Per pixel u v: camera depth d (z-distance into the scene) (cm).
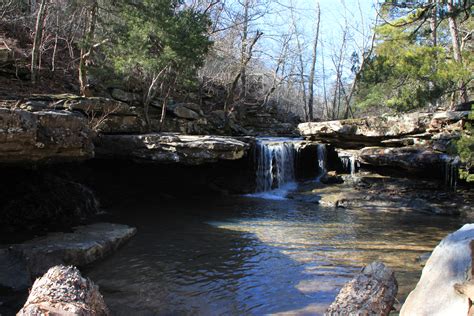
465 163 1143
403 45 1241
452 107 1537
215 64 2409
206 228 923
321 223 1010
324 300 525
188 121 1761
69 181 1052
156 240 805
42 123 662
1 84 1231
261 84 3016
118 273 615
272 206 1239
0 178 883
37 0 1808
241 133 2188
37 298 343
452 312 241
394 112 1477
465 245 276
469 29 1866
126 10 1285
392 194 1288
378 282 358
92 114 1112
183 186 1419
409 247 789
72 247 635
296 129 2533
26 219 846
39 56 1420
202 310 493
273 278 607
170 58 1278
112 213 1052
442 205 1178
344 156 1538
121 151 1158
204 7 2141
